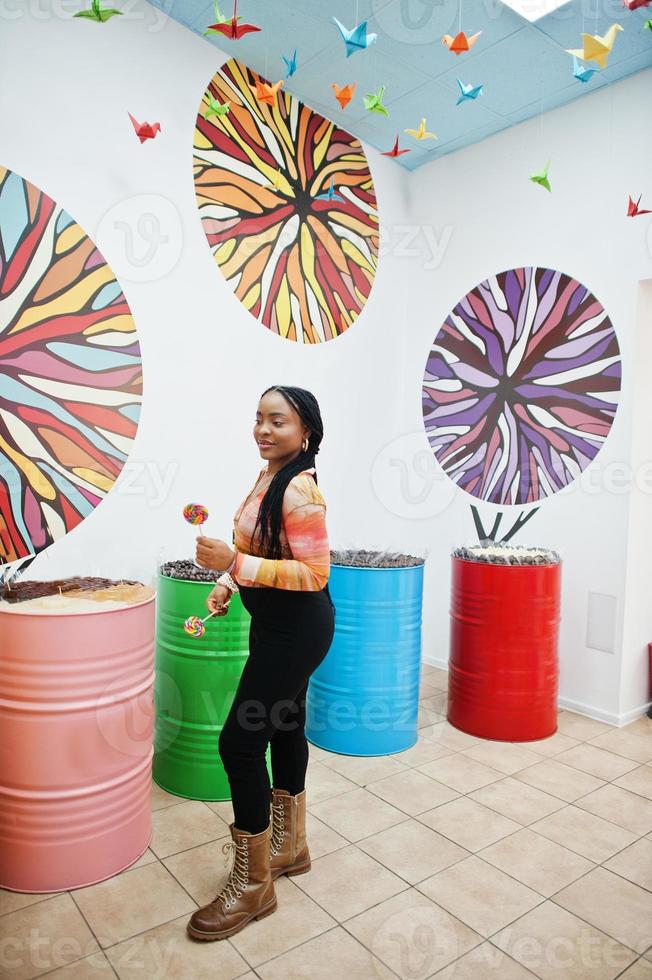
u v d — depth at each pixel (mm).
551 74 3023
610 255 3107
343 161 3566
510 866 1956
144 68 2664
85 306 2512
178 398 2820
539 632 2881
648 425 3154
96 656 1783
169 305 2777
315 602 1702
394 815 2238
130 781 1903
